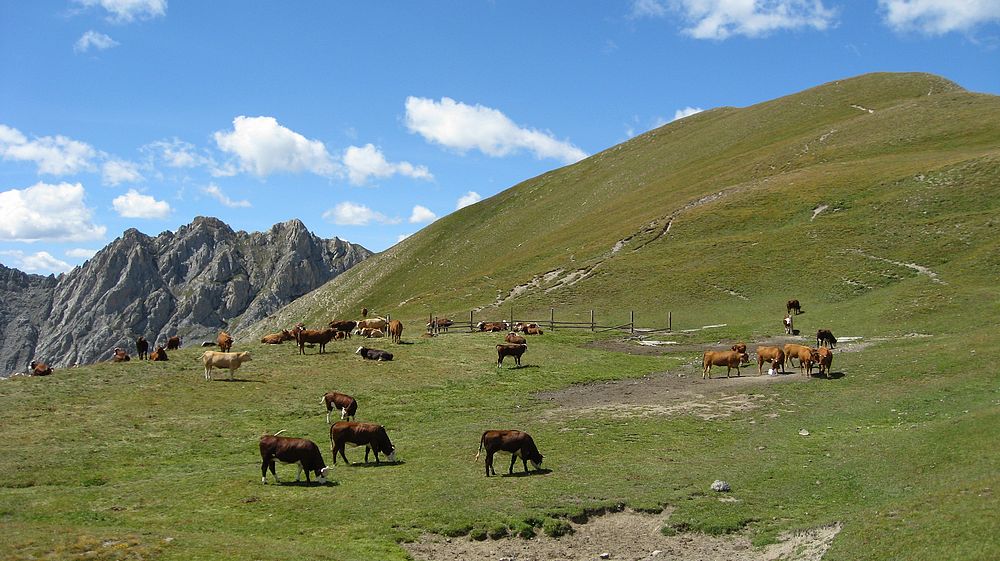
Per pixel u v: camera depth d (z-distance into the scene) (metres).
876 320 48.25
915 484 19.14
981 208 64.75
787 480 20.92
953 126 89.81
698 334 52.16
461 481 21.28
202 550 15.12
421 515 18.50
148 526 17.48
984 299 47.19
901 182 74.44
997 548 13.23
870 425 26.31
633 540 17.53
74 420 28.78
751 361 41.69
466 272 118.38
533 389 35.94
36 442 25.73
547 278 80.31
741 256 69.50
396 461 23.84
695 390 34.34
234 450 25.86
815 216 74.25
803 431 26.08
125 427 28.12
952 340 37.78
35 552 14.48
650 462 23.03
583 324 59.69
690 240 78.44
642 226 86.38
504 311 70.31
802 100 131.62
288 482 21.45
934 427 23.19
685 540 17.44
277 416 30.48
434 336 52.16
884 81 127.50
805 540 16.44
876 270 59.19
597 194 129.88
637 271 72.44
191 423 28.98
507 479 21.44
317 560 14.88
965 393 28.38
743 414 29.27
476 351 45.12
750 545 16.95
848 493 19.62
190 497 19.95
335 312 137.12
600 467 22.50
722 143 125.19
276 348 45.41
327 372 38.44
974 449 20.31
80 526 17.20
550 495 19.89
